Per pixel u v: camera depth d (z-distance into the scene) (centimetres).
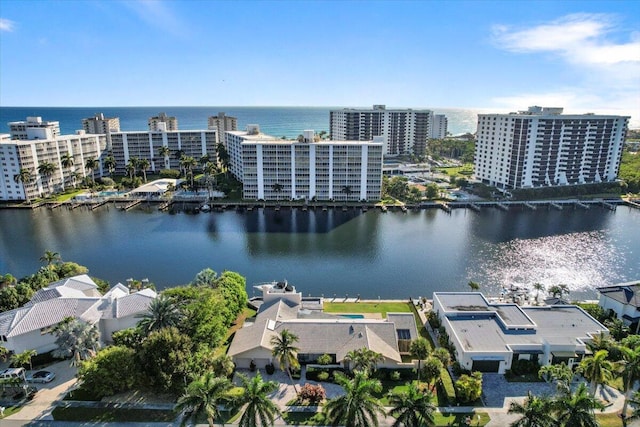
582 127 19788
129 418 5472
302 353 6600
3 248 13262
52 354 6525
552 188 19788
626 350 5328
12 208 18362
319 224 16000
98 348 6300
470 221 16425
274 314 7525
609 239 14175
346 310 8700
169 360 5675
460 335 6906
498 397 5919
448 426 5328
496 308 7806
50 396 5947
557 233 14825
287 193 19412
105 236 14462
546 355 6519
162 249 13138
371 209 18375
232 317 7706
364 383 4531
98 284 9456
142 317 6969
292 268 11544
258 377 4766
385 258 12319
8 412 5600
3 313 7294
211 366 6053
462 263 11931
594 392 5506
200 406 4603
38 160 19562
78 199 19462
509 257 12450
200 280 8550
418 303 9031
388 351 6506
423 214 17575
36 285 8706
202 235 14575
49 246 13412
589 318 7488
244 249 13112
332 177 19150
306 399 5750
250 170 19125
